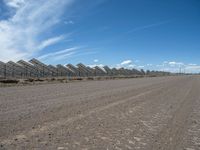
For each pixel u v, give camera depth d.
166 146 7.29
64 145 6.82
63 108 12.64
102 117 11.02
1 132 7.74
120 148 6.89
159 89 28.92
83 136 7.84
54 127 8.72
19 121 9.32
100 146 6.94
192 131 9.39
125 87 29.94
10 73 58.22
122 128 9.24
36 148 6.42
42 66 72.19
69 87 27.25
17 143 6.75
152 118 11.52
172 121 11.05
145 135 8.43
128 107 14.36
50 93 19.66
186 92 26.47
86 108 13.07
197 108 15.38
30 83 33.22
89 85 32.03
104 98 17.75
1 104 13.04
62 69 81.06
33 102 14.24
